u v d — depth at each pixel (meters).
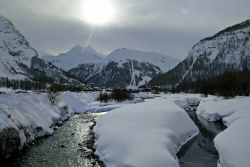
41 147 22.78
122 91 83.19
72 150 21.84
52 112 36.28
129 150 17.86
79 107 57.31
